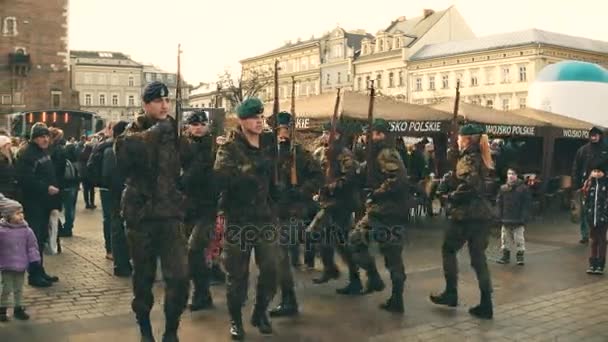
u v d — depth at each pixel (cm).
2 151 735
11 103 5525
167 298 488
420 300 698
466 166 628
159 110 494
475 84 6531
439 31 7356
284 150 647
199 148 610
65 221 1151
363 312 646
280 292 655
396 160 642
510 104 6241
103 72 10512
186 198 615
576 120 1861
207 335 566
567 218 1530
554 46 6100
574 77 2128
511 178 921
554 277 834
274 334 570
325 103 1320
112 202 802
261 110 545
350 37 8056
